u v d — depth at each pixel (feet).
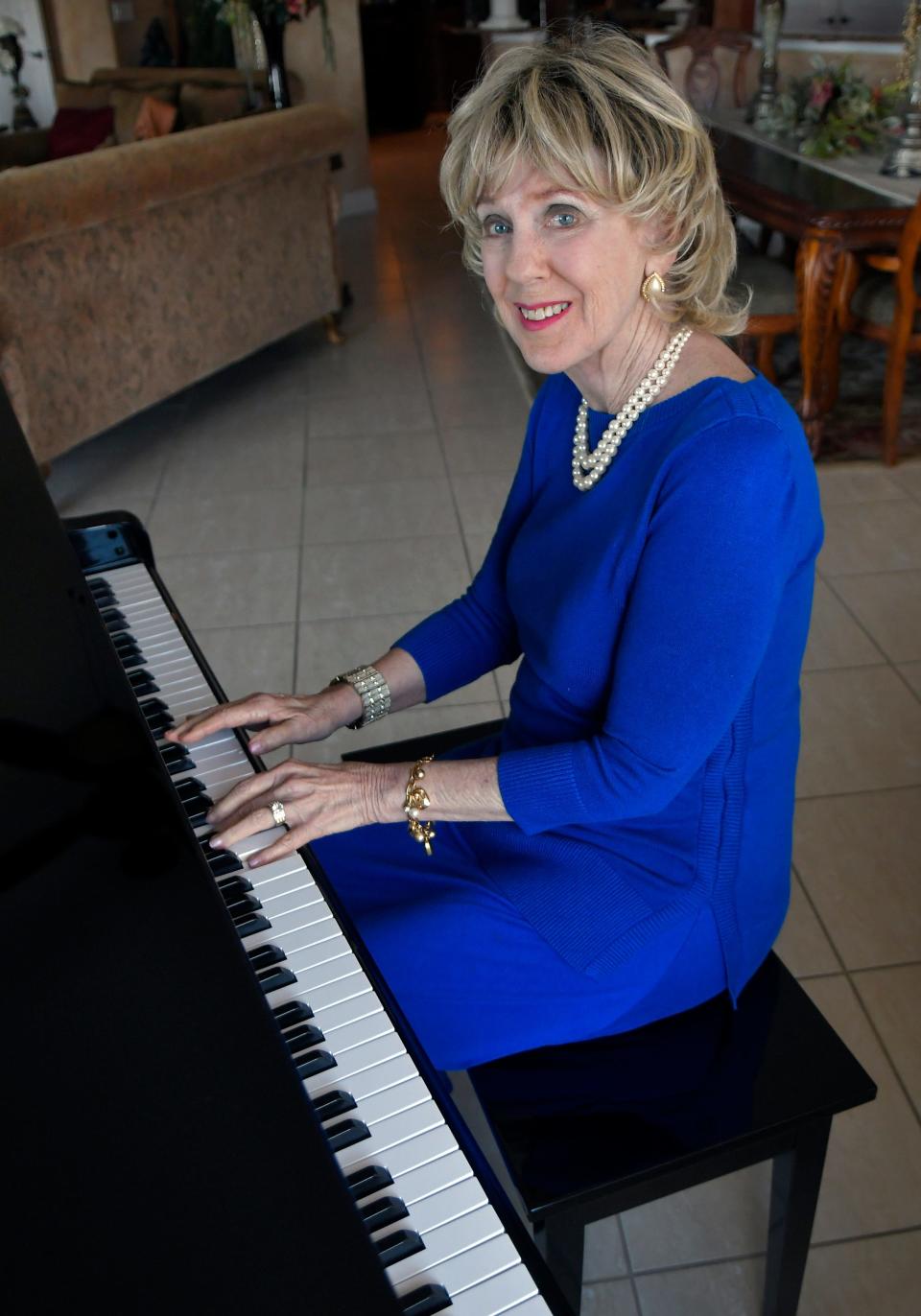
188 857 2.87
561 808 3.60
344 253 21.74
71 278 11.59
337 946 3.06
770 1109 3.59
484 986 3.85
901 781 7.71
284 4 16.80
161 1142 2.15
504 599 4.65
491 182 3.32
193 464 13.08
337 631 9.71
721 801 3.77
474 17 31.71
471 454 13.07
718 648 3.29
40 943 2.63
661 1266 4.91
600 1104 3.64
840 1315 4.69
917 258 11.76
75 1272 1.95
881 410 13.76
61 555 4.18
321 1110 2.58
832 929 6.56
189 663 4.47
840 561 10.39
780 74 17.07
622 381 3.67
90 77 24.38
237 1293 1.91
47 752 3.22
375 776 3.67
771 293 12.38
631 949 3.77
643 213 3.26
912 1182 5.19
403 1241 2.29
